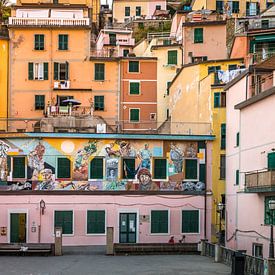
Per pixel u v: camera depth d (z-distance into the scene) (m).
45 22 66.06
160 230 43.38
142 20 99.75
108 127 55.09
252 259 27.81
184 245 38.22
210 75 47.47
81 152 43.38
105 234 42.91
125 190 43.38
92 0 93.25
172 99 63.38
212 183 44.22
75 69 66.25
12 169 42.94
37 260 34.78
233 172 41.00
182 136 44.16
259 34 57.31
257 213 35.59
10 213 42.47
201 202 43.94
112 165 43.53
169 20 98.88
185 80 56.28
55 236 37.94
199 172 44.28
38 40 66.00
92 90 66.31
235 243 39.84
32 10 69.69
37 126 58.88
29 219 42.47
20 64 65.62
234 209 40.47
